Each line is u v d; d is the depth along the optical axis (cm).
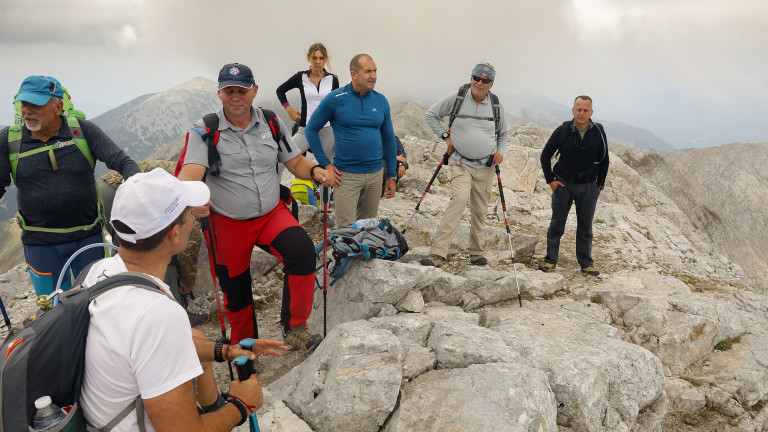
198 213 224
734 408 545
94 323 185
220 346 243
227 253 456
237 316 486
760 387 565
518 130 2272
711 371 605
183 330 194
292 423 378
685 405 550
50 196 445
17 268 769
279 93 855
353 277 564
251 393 237
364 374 388
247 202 439
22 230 468
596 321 597
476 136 689
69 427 183
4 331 589
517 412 357
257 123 443
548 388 392
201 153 423
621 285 754
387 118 636
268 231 455
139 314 185
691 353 614
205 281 645
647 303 650
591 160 745
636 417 454
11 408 178
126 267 210
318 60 833
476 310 627
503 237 855
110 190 586
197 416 199
